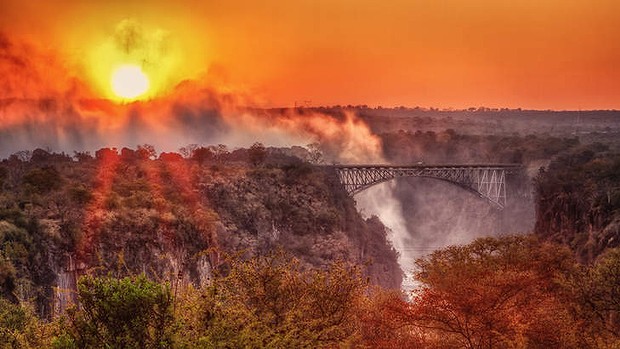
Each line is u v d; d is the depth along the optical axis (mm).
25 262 110438
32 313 42219
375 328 38781
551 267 53156
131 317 24562
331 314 34094
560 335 38750
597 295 48156
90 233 127188
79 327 24734
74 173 173750
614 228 146500
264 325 28609
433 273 48688
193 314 26422
